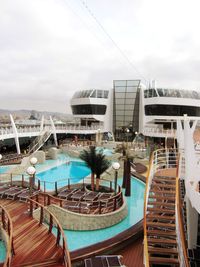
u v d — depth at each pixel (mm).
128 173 17000
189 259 7680
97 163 16906
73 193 15336
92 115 50375
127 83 48906
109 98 50750
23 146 48125
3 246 9375
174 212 9203
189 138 8344
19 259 7871
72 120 65188
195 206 7102
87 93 50906
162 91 46875
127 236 10367
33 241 9023
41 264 7734
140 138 44875
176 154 13250
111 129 51688
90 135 51812
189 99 46656
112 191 17062
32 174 13406
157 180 10625
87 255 8867
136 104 49531
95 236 11438
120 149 27578
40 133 36938
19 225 10320
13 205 12859
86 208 12734
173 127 49406
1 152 41062
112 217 12531
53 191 16281
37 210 11875
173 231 8812
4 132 31328
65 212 11961
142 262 9109
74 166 28562
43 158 28781
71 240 10953
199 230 9180
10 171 21516
